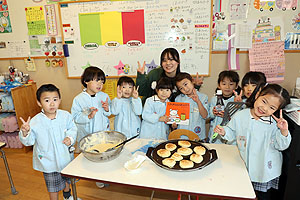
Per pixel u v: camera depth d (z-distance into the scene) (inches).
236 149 61.1
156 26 107.3
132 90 79.0
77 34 115.7
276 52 99.1
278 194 69.6
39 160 64.2
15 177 98.4
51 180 66.1
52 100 61.1
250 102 60.7
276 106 50.6
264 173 56.5
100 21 111.6
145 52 112.0
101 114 83.3
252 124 57.3
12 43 127.3
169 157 53.7
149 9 105.7
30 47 125.6
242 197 42.7
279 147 55.1
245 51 102.1
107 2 108.4
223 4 98.8
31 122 62.4
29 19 120.9
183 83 75.0
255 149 57.2
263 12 96.7
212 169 51.8
